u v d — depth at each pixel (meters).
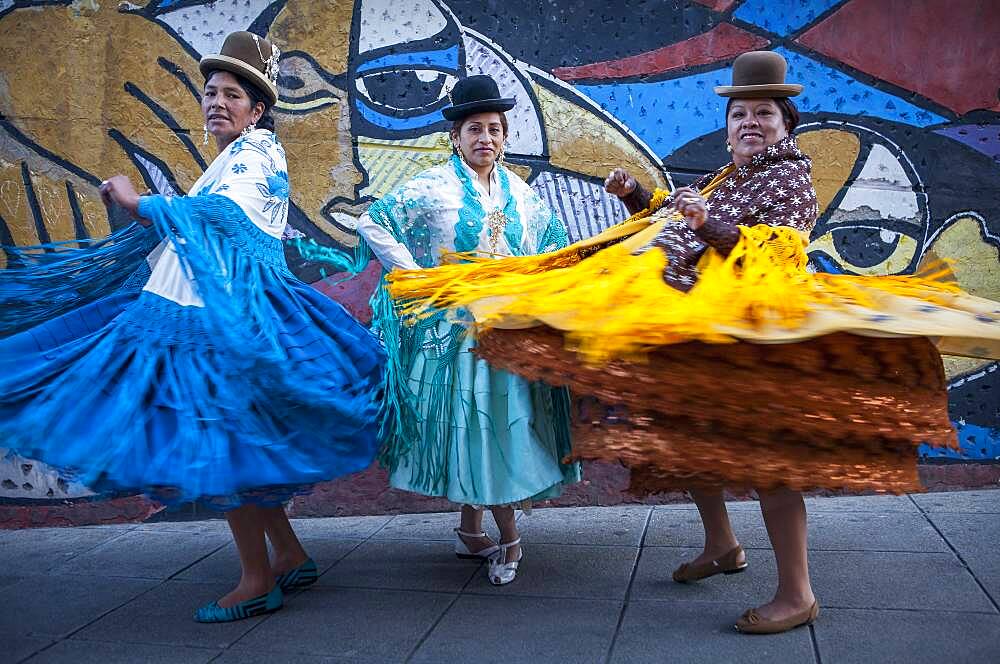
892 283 2.76
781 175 2.80
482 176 3.43
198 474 2.61
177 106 4.25
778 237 2.64
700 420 2.50
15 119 4.23
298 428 2.89
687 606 2.94
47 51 4.22
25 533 4.14
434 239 3.36
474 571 3.41
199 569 3.54
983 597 2.89
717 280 2.55
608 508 4.19
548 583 3.22
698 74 4.25
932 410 2.55
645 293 2.55
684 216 2.64
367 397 3.06
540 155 4.27
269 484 2.72
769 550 3.46
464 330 3.17
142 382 2.71
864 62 4.21
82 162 4.24
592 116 4.27
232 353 2.78
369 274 4.30
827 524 3.74
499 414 3.16
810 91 4.23
